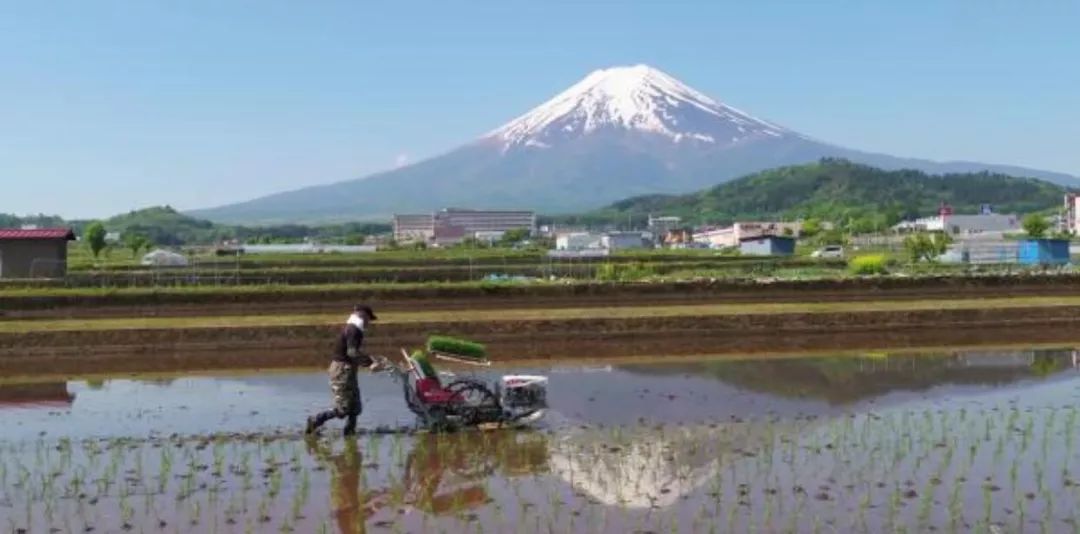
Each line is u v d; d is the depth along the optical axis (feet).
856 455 45.06
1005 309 108.27
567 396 63.16
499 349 91.25
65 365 83.56
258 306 117.60
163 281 146.61
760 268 186.19
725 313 105.19
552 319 99.76
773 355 84.94
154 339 92.79
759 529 34.32
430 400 52.34
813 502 37.47
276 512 37.06
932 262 194.70
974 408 57.31
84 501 38.73
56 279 136.56
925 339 97.35
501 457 45.68
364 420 56.08
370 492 39.81
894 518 35.42
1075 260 217.15
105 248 278.46
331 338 95.66
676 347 92.27
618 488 39.81
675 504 37.42
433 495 39.27
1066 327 105.50
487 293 124.36
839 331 103.96
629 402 60.80
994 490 38.86
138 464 44.98
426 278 171.12
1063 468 42.29
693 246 425.28
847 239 343.05
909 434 49.55
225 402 63.26
